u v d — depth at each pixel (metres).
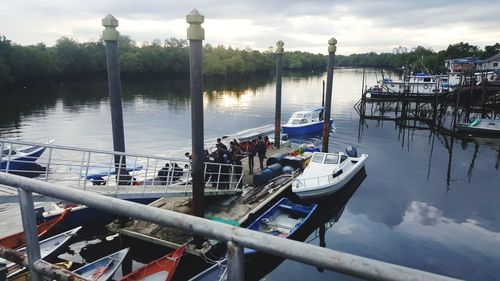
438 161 27.28
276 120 25.38
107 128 37.38
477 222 16.52
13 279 9.27
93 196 1.69
